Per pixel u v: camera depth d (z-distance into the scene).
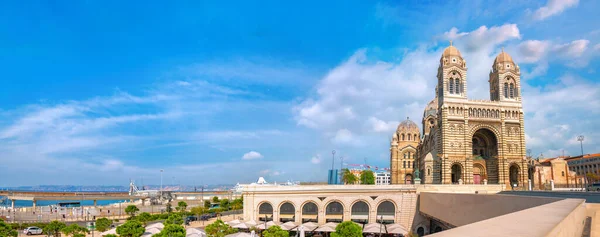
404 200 142.25
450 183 149.62
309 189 148.75
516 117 158.38
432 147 173.50
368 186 145.62
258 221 145.50
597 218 41.72
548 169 175.75
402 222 141.00
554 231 15.10
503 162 153.88
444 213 104.69
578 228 28.95
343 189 147.50
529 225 15.86
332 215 147.00
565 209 24.52
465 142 152.88
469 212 83.69
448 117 153.25
